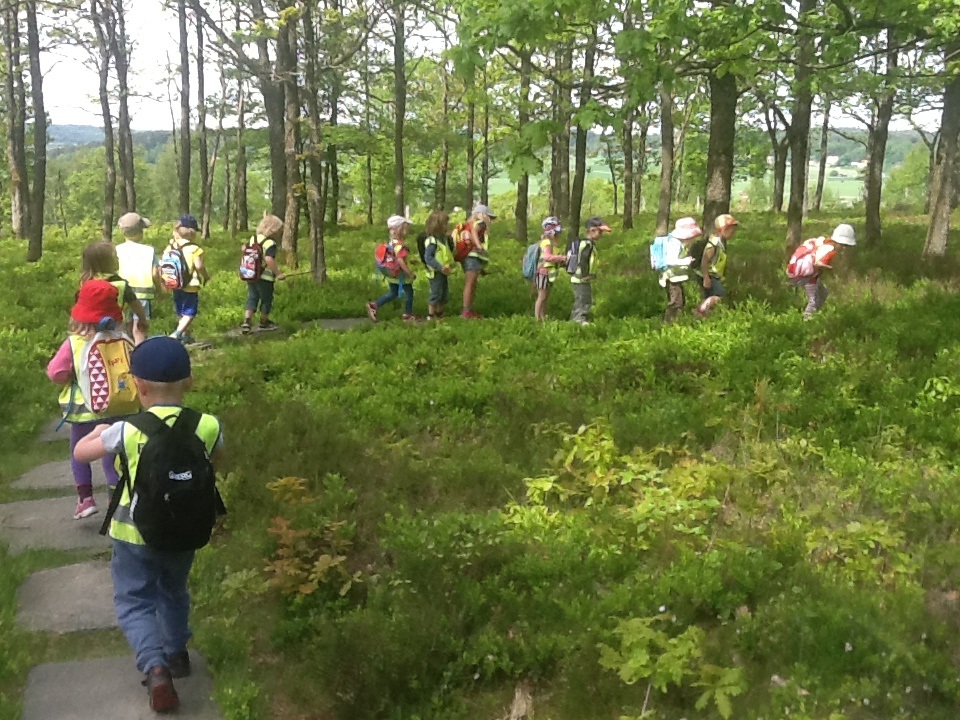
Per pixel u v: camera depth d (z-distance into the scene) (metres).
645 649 3.66
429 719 3.67
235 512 5.54
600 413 7.43
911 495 5.45
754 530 4.86
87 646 4.30
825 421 7.17
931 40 10.30
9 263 19.23
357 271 17.73
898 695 3.44
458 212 32.69
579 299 11.28
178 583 3.93
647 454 6.27
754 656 3.79
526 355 9.44
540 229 29.55
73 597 4.71
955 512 5.17
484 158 37.00
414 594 4.36
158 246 23.77
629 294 12.99
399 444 6.77
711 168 15.99
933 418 6.98
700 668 3.54
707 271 10.86
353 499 5.49
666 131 20.86
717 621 4.12
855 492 5.55
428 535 4.85
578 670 3.68
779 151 31.59
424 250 12.30
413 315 12.72
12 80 24.67
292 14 13.41
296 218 19.67
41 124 19.50
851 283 12.52
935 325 8.87
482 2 8.55
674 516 5.06
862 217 31.58
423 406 7.82
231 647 4.19
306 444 6.53
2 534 5.51
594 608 4.10
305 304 13.52
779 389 7.80
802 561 4.50
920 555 4.64
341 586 4.62
